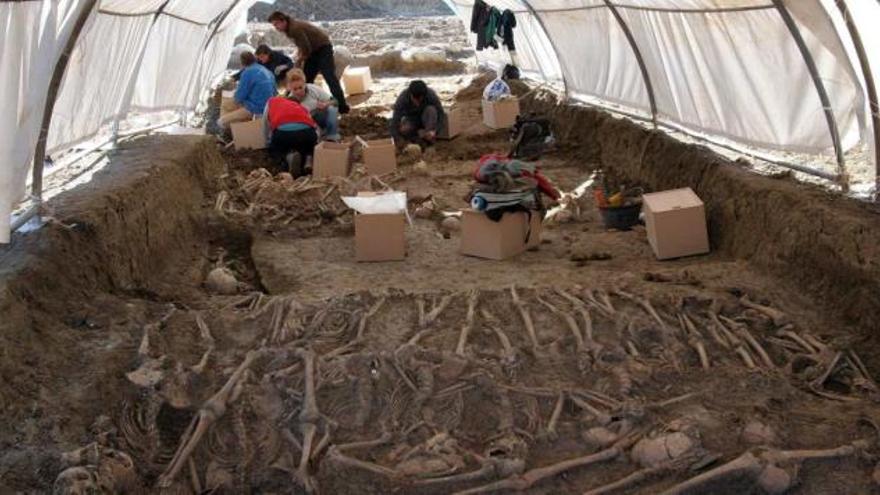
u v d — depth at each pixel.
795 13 6.24
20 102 5.17
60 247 5.59
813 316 5.50
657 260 7.07
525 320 5.36
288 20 13.95
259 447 4.32
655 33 9.24
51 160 8.16
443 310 5.59
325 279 6.89
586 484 3.98
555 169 10.80
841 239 5.61
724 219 7.17
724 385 4.66
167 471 4.06
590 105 12.34
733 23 7.48
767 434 4.12
